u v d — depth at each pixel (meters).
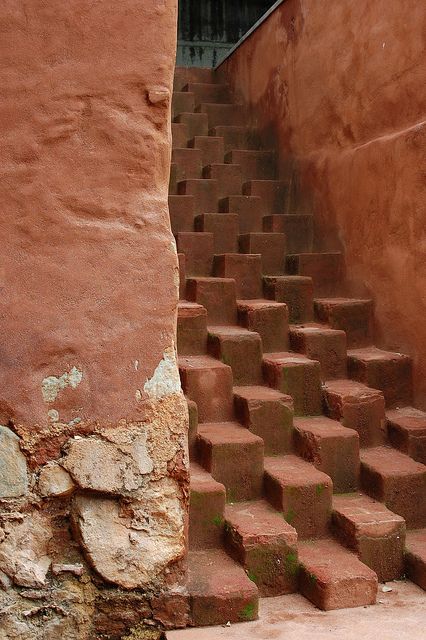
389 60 4.85
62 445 2.94
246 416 4.07
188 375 4.12
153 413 3.03
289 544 3.36
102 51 3.02
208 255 5.36
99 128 3.01
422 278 4.45
